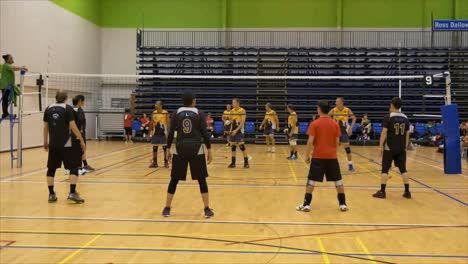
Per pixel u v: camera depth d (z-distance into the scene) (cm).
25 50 1869
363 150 1909
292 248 493
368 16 2506
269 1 2548
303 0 2533
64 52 2200
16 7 1803
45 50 2025
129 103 2539
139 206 714
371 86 2370
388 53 2433
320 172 684
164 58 2519
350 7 2512
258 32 2553
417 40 2477
